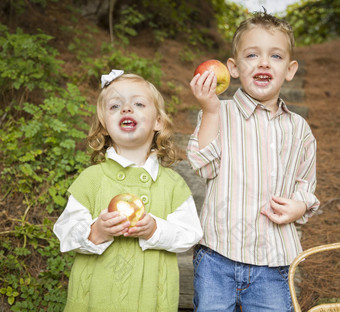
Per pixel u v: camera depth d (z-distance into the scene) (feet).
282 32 5.46
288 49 5.53
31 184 8.84
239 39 5.60
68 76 12.91
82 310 4.99
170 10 22.08
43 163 9.17
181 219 5.38
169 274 5.20
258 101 5.65
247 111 5.61
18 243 7.84
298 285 7.93
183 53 19.63
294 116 5.83
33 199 8.61
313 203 5.57
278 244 5.43
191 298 7.46
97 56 15.47
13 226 8.08
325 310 5.16
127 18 19.40
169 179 5.57
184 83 16.34
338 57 22.94
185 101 14.79
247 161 5.49
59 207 8.71
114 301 4.90
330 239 9.24
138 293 4.92
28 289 7.08
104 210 4.94
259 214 5.43
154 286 5.00
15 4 14.80
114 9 19.71
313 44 29.30
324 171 12.06
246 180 5.45
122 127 5.25
